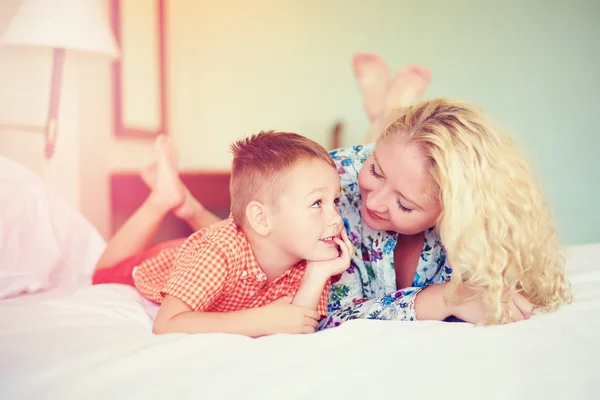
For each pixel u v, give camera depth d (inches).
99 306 36.4
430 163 33.4
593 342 26.3
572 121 140.4
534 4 139.6
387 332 28.5
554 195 139.5
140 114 102.3
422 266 41.4
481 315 32.8
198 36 121.3
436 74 140.6
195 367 23.4
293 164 34.9
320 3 137.5
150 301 42.2
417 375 22.3
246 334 31.1
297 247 35.1
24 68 69.1
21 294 43.9
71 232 53.9
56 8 63.7
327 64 138.0
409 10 140.1
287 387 21.1
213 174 103.5
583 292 38.3
